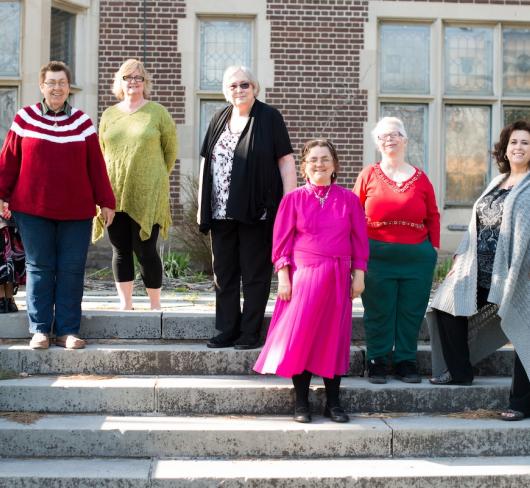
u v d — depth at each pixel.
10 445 4.23
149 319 5.27
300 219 4.51
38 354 4.89
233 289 5.08
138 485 3.94
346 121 10.51
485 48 10.98
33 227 4.90
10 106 9.95
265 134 4.95
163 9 10.38
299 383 4.47
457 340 4.76
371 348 4.87
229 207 4.86
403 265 4.82
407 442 4.32
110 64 10.30
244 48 10.68
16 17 9.88
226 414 4.62
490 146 11.03
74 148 4.91
